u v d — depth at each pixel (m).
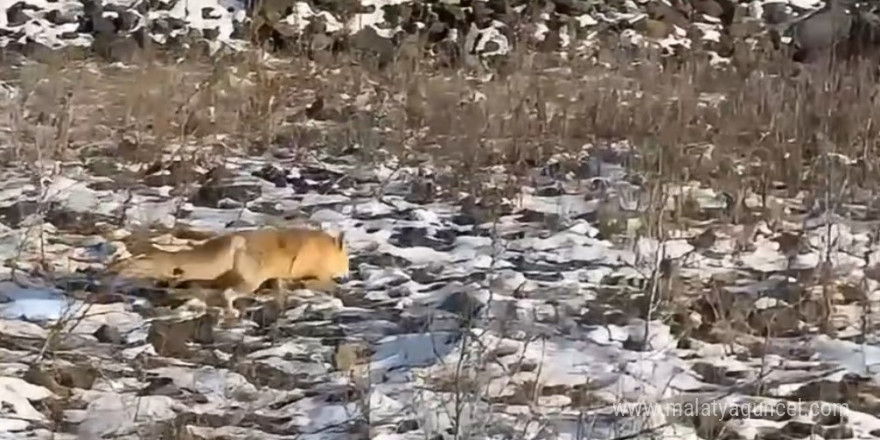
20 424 8.23
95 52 30.89
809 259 13.05
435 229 14.23
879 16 31.84
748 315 10.95
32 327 10.04
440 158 17.83
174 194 15.47
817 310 11.12
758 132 19.59
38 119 18.62
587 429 8.35
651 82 24.97
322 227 13.89
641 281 11.90
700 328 10.78
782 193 16.23
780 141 18.12
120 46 30.81
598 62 29.56
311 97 22.91
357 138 19.20
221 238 11.08
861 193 16.11
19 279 11.20
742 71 28.78
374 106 21.80
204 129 19.27
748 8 34.31
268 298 11.06
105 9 33.44
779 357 10.21
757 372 9.82
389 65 27.72
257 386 9.15
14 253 12.04
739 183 15.85
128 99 20.48
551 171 17.50
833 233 14.05
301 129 19.81
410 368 9.45
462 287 11.69
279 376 9.34
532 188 16.61
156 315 10.47
